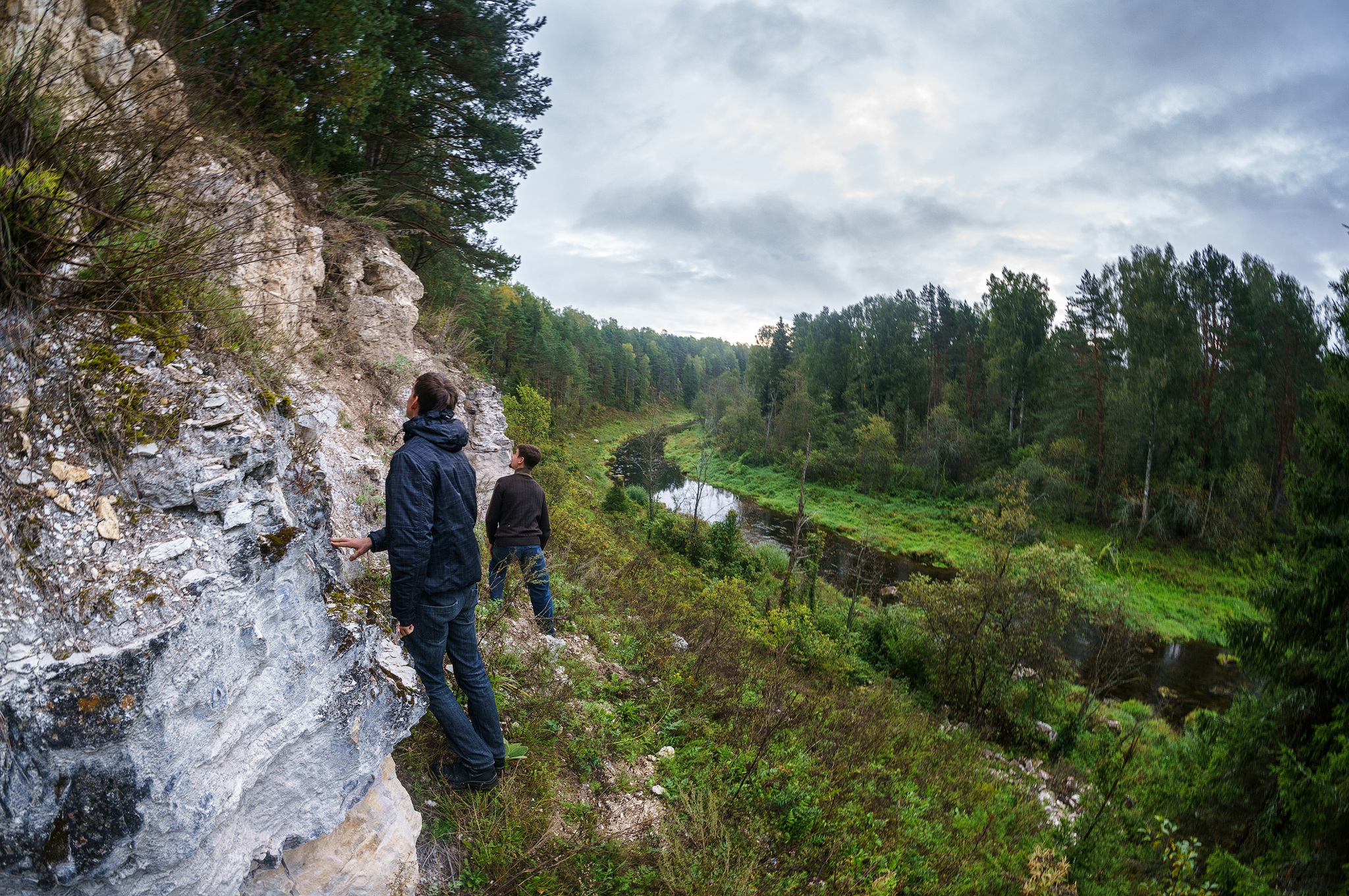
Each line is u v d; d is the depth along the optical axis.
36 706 1.30
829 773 5.39
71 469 1.56
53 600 1.41
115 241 1.93
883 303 71.94
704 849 3.44
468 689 2.91
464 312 16.14
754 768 4.52
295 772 1.93
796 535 22.19
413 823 2.54
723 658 7.31
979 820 7.21
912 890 4.41
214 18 4.75
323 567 2.25
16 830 1.29
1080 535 40.06
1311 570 12.05
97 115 2.20
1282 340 40.53
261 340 2.65
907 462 55.44
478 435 8.04
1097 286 46.44
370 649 2.21
